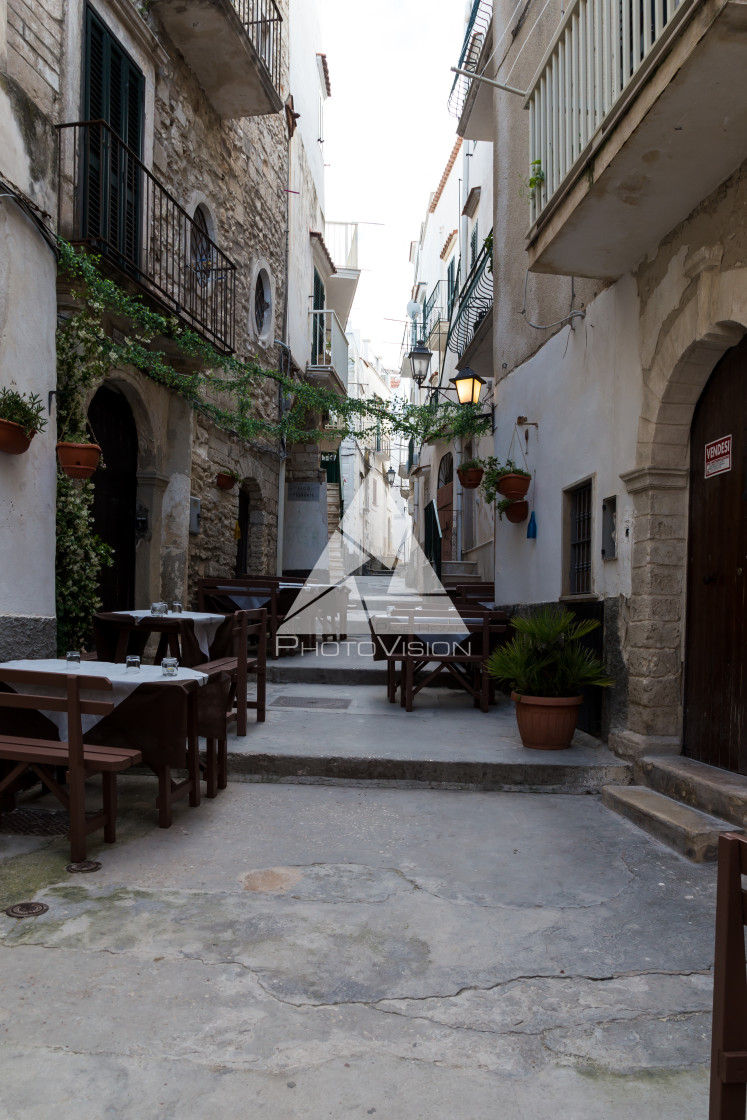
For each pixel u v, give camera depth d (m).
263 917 2.99
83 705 3.49
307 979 2.54
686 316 4.46
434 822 4.23
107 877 3.34
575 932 2.94
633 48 3.99
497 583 8.98
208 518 9.23
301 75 14.36
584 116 4.64
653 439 4.85
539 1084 2.04
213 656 5.92
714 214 4.22
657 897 3.29
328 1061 2.11
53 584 5.13
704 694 4.66
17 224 4.63
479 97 10.90
